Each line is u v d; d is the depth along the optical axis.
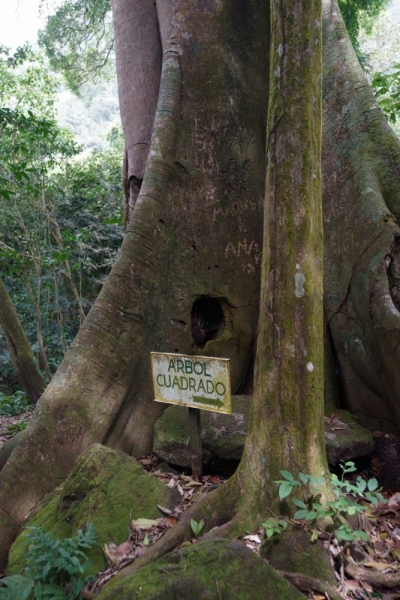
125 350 4.36
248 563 2.33
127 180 6.88
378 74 7.43
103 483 3.37
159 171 4.77
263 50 5.58
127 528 3.12
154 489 3.41
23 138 8.91
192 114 5.11
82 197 11.51
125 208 7.01
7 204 9.56
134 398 4.42
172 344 4.62
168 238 4.72
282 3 3.07
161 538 2.88
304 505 2.69
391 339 3.88
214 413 4.28
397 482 3.81
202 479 3.79
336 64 5.38
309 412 2.95
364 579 2.54
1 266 10.80
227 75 5.33
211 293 4.89
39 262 9.39
